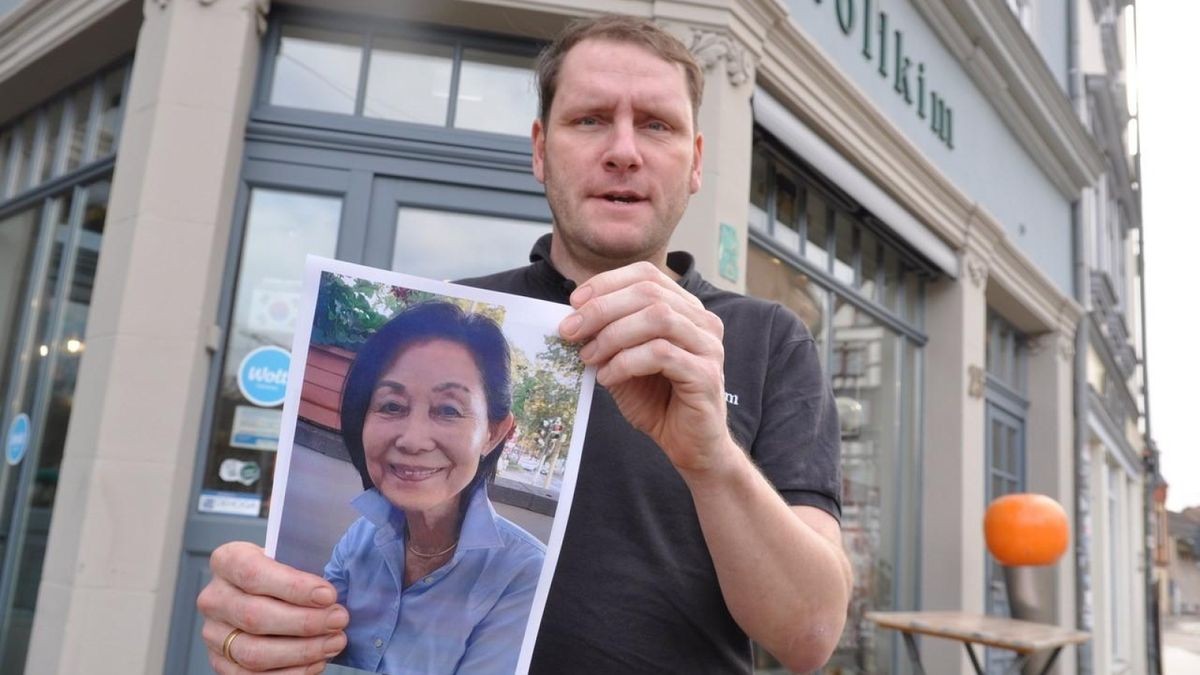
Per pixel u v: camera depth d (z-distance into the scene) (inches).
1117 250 426.6
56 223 136.5
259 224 109.3
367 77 114.5
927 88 184.5
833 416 42.5
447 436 33.0
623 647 36.8
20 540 119.4
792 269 145.7
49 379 125.3
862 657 161.6
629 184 42.0
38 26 129.4
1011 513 162.9
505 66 117.8
